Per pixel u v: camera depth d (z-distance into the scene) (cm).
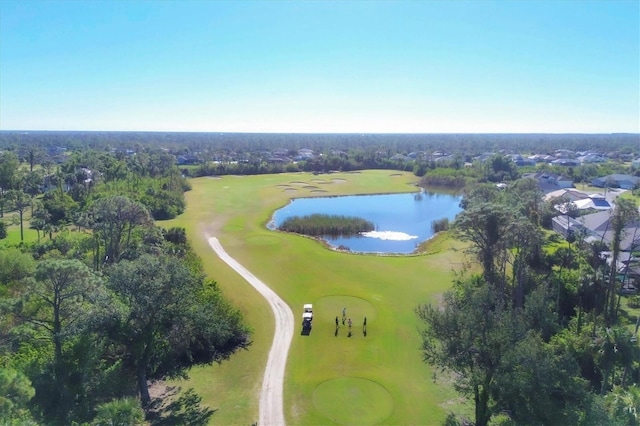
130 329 3703
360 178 18725
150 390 4000
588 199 11144
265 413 3638
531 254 6438
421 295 6100
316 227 10244
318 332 5022
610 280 4956
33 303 3791
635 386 3306
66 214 10244
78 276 3409
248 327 5059
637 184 14375
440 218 11856
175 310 3847
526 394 3103
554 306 5169
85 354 3612
